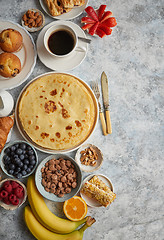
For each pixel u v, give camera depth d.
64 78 0.88
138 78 0.96
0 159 0.84
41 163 0.86
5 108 0.84
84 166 0.92
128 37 0.96
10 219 0.90
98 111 0.90
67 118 0.87
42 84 0.88
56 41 0.86
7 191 0.83
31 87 0.87
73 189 0.89
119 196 0.94
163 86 0.97
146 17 0.97
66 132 0.87
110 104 0.95
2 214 0.90
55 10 0.87
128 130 0.95
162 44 0.97
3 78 0.87
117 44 0.95
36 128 0.86
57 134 0.87
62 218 0.91
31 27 0.89
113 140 0.94
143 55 0.97
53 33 0.85
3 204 0.84
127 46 0.96
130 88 0.96
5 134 0.83
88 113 0.88
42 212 0.86
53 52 0.86
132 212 0.95
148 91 0.97
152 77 0.97
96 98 0.91
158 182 0.96
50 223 0.86
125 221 0.95
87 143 0.93
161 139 0.97
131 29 0.96
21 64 0.88
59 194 0.88
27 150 0.86
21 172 0.85
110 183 0.92
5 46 0.82
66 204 0.89
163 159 0.97
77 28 0.90
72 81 0.88
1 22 0.87
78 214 0.89
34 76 0.92
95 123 0.90
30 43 0.88
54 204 0.92
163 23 0.97
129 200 0.95
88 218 0.89
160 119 0.97
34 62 0.88
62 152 0.88
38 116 0.87
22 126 0.88
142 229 0.95
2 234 0.90
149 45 0.97
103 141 0.94
